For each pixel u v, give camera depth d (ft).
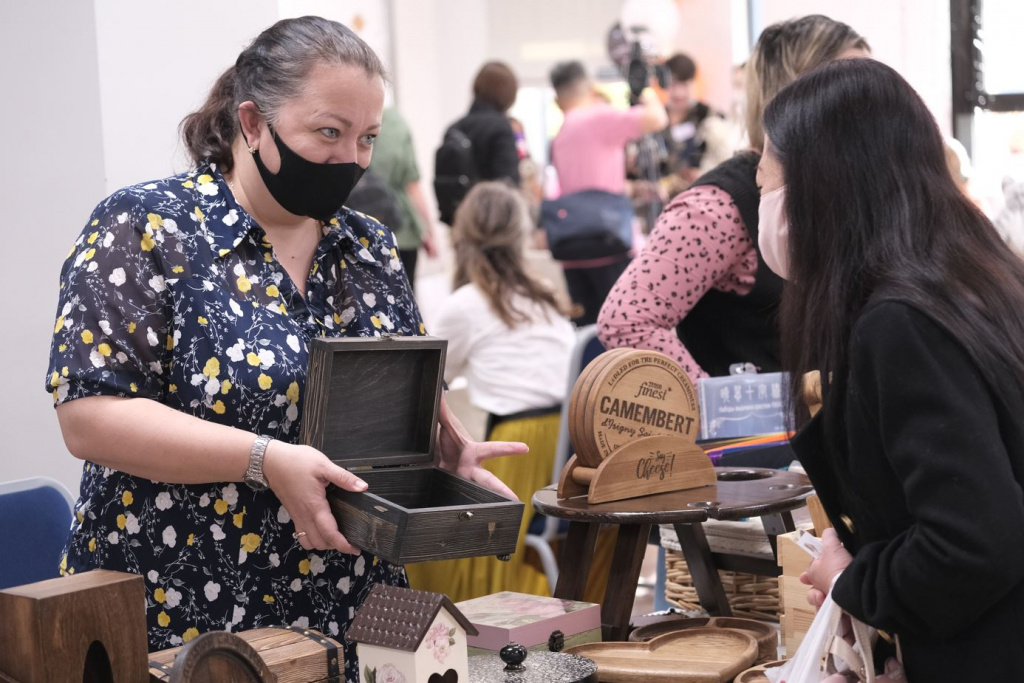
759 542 6.23
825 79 4.31
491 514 4.44
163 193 5.03
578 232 19.63
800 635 5.36
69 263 4.91
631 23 24.97
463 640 4.10
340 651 4.15
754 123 7.34
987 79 13.38
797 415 4.52
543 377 11.43
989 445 3.72
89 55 7.54
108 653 3.61
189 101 7.97
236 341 4.95
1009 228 10.18
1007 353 3.87
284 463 4.50
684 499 5.54
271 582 5.05
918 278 3.94
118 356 4.75
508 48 28.68
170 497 4.97
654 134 23.15
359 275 5.53
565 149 20.12
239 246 5.10
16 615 3.52
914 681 4.08
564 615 5.30
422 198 20.04
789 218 4.30
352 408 4.96
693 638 5.53
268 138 4.93
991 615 3.91
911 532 3.87
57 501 6.36
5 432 8.31
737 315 7.52
